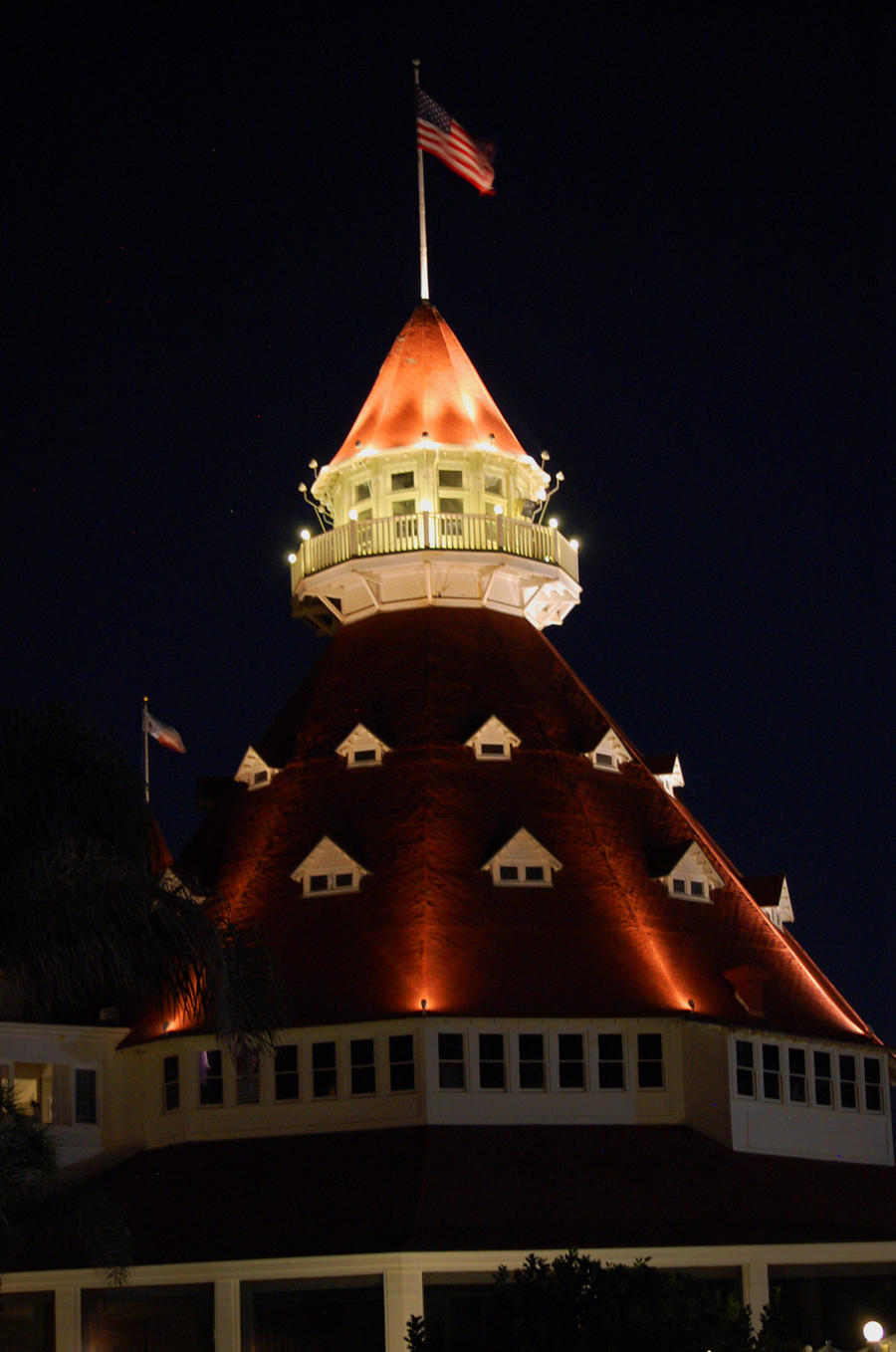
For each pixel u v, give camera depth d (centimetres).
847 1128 6669
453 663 7256
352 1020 6203
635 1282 4650
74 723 4591
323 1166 6072
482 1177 5938
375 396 7888
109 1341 6178
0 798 4459
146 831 4653
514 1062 6191
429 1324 5028
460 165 7938
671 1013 6309
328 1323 5981
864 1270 5994
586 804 6938
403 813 6781
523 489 7919
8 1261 5806
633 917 6612
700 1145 6228
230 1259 5791
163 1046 6475
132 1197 6188
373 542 7500
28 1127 4628
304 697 7494
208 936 4328
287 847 6838
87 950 4259
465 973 6300
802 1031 6612
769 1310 4856
